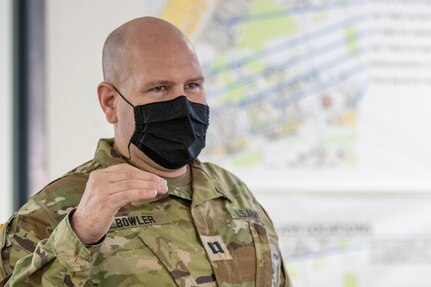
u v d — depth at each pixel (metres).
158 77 2.21
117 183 1.86
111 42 2.33
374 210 3.98
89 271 1.94
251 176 3.94
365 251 3.97
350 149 3.97
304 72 3.96
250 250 2.30
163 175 2.34
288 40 3.96
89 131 3.89
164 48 2.24
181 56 2.25
